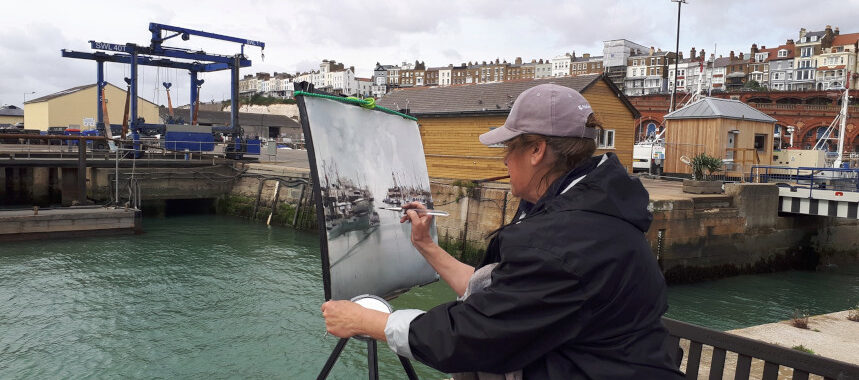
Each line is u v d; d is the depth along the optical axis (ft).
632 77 384.88
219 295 37.27
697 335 9.18
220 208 80.69
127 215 59.26
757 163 67.15
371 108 6.85
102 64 88.99
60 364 25.80
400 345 4.59
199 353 27.30
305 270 45.21
